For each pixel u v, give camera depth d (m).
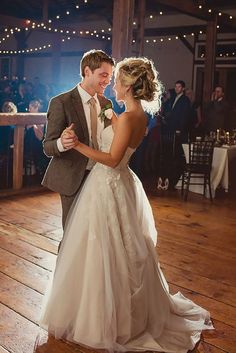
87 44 15.17
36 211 5.37
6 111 6.23
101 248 2.46
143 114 2.55
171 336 2.67
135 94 2.47
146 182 7.36
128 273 2.51
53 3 13.66
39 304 3.04
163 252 4.18
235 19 10.98
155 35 13.73
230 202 6.29
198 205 6.05
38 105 6.91
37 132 6.88
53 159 2.76
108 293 2.44
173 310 2.87
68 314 2.53
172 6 8.56
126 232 2.52
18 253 3.97
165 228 4.93
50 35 16.17
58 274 2.56
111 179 2.53
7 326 2.75
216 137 7.08
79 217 2.52
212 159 6.34
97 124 2.74
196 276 3.66
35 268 3.65
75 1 13.29
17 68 17.14
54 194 6.26
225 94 12.80
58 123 2.63
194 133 8.63
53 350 2.53
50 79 16.36
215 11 9.91
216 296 3.31
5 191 6.02
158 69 14.05
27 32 16.38
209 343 2.68
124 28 7.19
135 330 2.57
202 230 4.93
